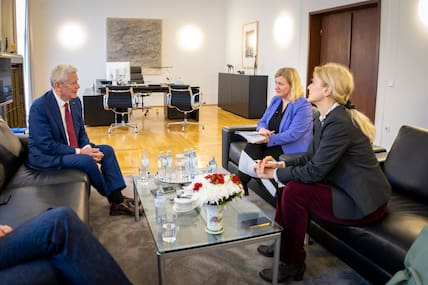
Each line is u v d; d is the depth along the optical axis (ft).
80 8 30.55
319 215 7.09
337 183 6.88
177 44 33.42
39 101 9.73
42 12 29.73
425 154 7.98
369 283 7.01
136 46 32.17
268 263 7.70
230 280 7.11
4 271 4.44
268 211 10.11
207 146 18.75
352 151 6.72
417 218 6.75
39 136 9.54
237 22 32.19
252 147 10.80
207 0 33.60
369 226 6.61
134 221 9.69
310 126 10.70
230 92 30.37
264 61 28.19
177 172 9.66
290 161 7.79
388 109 17.33
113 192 9.87
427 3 14.82
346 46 20.39
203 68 34.50
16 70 19.93
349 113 6.80
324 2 20.90
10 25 21.17
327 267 7.61
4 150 8.91
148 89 23.85
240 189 6.57
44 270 4.51
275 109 11.55
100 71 31.83
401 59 16.37
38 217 4.82
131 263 7.67
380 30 17.35
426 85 15.29
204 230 6.63
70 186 8.20
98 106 23.99
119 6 31.42
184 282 7.03
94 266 4.74
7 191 7.88
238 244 6.33
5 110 16.85
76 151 9.71
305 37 22.84
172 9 32.76
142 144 19.15
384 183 6.83
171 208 7.54
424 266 5.20
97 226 9.37
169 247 6.00
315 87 7.00
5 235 4.87
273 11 26.53
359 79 19.63
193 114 26.71
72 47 30.89
